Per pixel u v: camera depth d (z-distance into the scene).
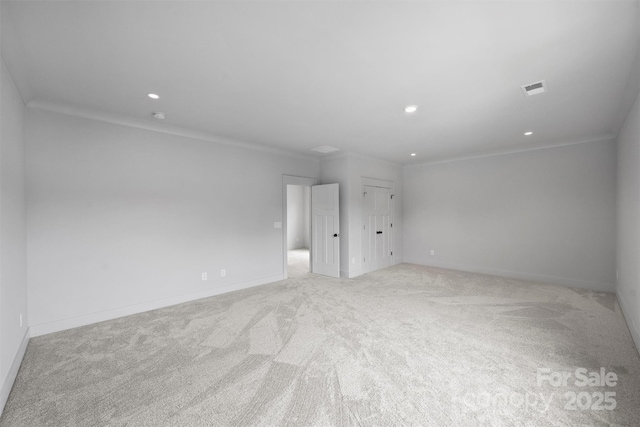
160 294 3.68
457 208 5.88
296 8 1.55
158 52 2.00
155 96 2.74
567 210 4.56
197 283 4.04
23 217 2.67
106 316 3.25
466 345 2.58
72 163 3.06
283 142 4.52
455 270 5.82
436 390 1.96
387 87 2.54
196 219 4.05
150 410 1.78
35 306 2.83
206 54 2.02
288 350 2.51
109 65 2.17
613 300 3.82
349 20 1.65
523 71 2.26
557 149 4.64
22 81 2.39
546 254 4.78
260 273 4.81
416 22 1.67
